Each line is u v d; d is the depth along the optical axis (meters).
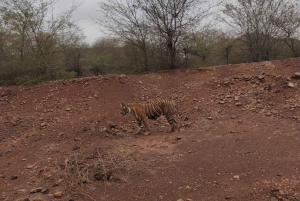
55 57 15.59
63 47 17.75
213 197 4.57
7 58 14.66
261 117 8.11
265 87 9.83
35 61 14.03
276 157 5.70
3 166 6.14
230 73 11.97
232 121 8.15
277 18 15.85
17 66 14.02
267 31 15.92
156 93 11.50
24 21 14.04
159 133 8.16
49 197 4.74
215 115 8.84
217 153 6.16
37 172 5.74
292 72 10.46
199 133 7.64
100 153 6.54
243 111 8.77
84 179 5.19
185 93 11.12
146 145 7.11
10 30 14.25
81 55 22.70
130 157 6.29
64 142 7.42
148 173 5.48
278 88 9.45
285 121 7.59
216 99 10.01
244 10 16.02
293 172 5.07
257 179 4.98
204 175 5.29
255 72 11.45
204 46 14.68
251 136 6.86
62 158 6.37
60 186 5.11
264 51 16.27
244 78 10.85
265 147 6.18
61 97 11.25
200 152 6.32
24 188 5.14
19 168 6.00
